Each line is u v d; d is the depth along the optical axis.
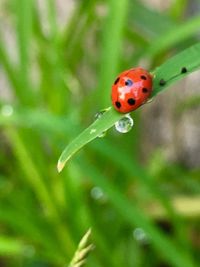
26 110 0.16
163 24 0.18
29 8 0.17
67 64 0.19
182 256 0.15
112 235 0.18
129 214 0.16
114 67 0.16
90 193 0.19
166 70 0.11
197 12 0.22
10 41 0.24
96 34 0.21
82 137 0.10
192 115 0.23
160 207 0.19
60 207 0.17
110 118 0.10
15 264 0.19
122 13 0.16
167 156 0.23
